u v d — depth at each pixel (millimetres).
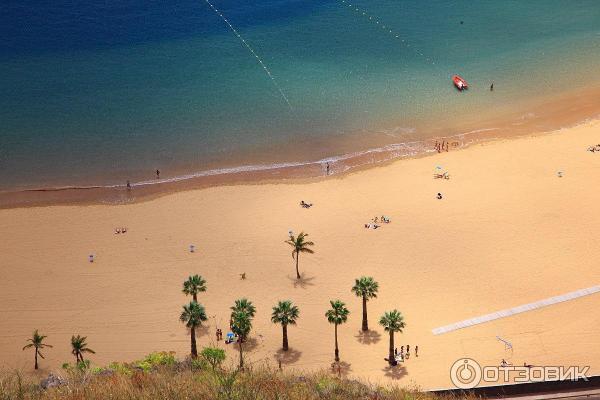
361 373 77250
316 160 123312
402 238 101812
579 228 102938
